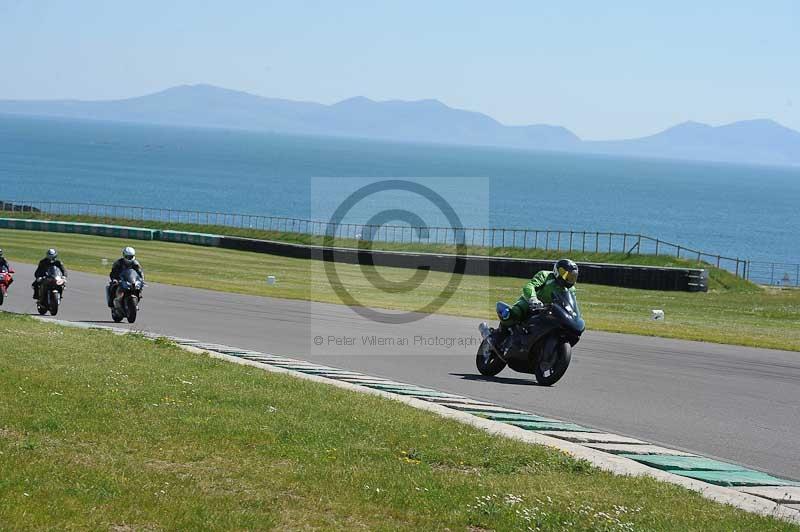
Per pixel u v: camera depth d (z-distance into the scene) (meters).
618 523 18.39
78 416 24.89
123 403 27.12
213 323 61.22
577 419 32.28
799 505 21.67
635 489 21.41
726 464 26.11
